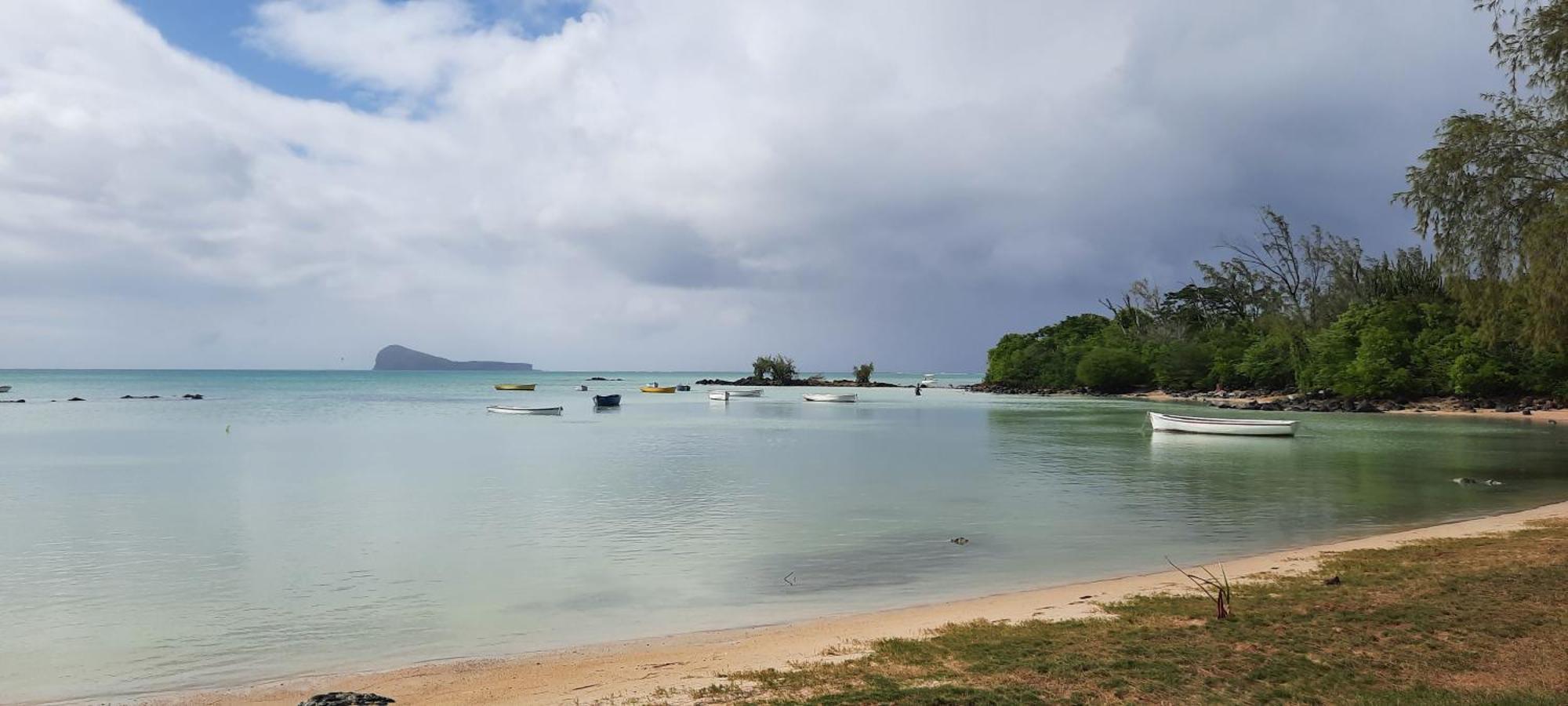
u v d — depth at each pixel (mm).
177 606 15625
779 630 13469
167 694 11227
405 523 23828
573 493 29453
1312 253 113812
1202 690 8992
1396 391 82312
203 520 24453
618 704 9633
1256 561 17250
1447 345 79500
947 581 17031
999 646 11047
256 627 14312
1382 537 20000
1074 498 28172
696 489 30422
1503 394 77812
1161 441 51750
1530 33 27594
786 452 45062
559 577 17609
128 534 22391
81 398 117312
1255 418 71562
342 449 46750
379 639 13609
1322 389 91875
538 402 112375
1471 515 24203
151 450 46281
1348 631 10867
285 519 24516
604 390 163625
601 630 13945
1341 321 89562
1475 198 31938
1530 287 30047
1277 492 29391
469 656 12625
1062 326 151000
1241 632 11047
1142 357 124250
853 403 109000
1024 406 98125
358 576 17828
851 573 17859
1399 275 92188
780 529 22750
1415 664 9516
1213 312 130000
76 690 11492
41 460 40969
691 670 11086
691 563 18828
